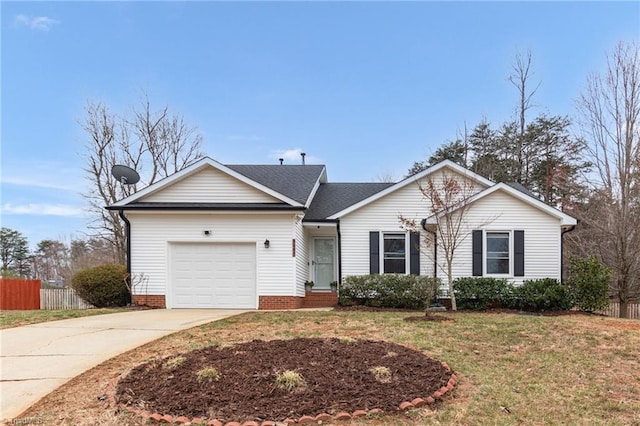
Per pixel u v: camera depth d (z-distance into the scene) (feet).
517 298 43.37
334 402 16.01
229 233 45.88
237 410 15.30
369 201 49.39
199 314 39.09
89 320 35.01
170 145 101.14
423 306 43.73
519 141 94.07
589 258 44.78
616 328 30.53
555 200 82.53
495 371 21.40
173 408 15.52
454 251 47.29
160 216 46.11
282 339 26.25
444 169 49.93
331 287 51.93
